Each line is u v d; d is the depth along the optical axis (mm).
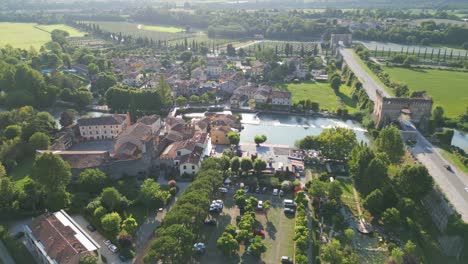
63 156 183125
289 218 155250
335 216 150625
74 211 153125
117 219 139000
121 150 192875
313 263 130500
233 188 177625
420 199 167125
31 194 154000
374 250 139000
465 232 135250
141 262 128125
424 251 139500
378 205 154250
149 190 156250
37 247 124375
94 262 115688
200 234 143625
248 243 138750
